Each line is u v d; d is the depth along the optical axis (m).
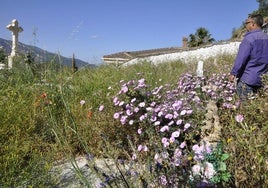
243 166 2.21
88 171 3.09
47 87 4.97
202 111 3.60
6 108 3.72
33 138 3.59
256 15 4.73
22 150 3.15
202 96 4.65
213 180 2.15
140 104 4.00
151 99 4.20
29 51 6.15
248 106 3.52
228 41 19.86
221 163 2.17
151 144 2.83
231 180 2.24
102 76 6.74
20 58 6.06
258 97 3.95
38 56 6.16
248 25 4.80
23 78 5.57
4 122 3.44
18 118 3.65
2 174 2.75
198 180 2.14
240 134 2.35
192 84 5.22
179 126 3.55
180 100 4.08
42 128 3.88
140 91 4.24
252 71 4.66
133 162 2.32
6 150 2.99
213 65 9.65
